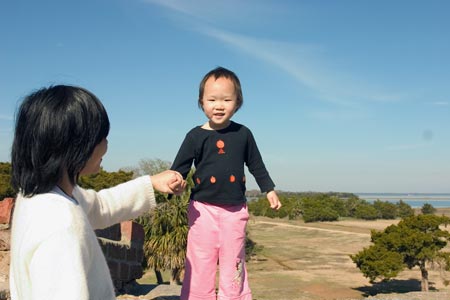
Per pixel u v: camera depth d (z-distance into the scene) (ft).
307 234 255.29
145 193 6.85
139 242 21.77
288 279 124.98
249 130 10.46
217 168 9.70
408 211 387.55
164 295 18.28
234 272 9.55
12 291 4.29
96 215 6.29
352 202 394.32
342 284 119.24
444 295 33.42
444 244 108.06
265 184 10.41
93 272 4.46
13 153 4.39
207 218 9.59
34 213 4.21
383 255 106.63
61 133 4.26
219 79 9.86
